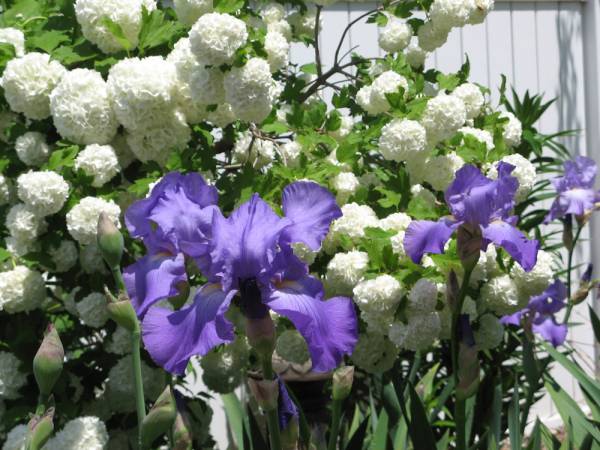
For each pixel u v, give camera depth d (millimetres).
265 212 1309
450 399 2121
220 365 1709
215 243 1302
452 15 1840
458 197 1460
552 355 1858
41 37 1701
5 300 1614
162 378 1701
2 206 1709
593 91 3180
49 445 1561
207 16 1574
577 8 3146
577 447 1756
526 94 2422
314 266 1692
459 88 1835
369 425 1788
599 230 3094
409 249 1511
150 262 1362
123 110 1602
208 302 1305
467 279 1438
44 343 1303
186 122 1680
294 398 1607
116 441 1737
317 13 1982
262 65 1599
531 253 1471
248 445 1604
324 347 1299
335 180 1697
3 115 1720
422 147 1664
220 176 1766
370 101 1766
